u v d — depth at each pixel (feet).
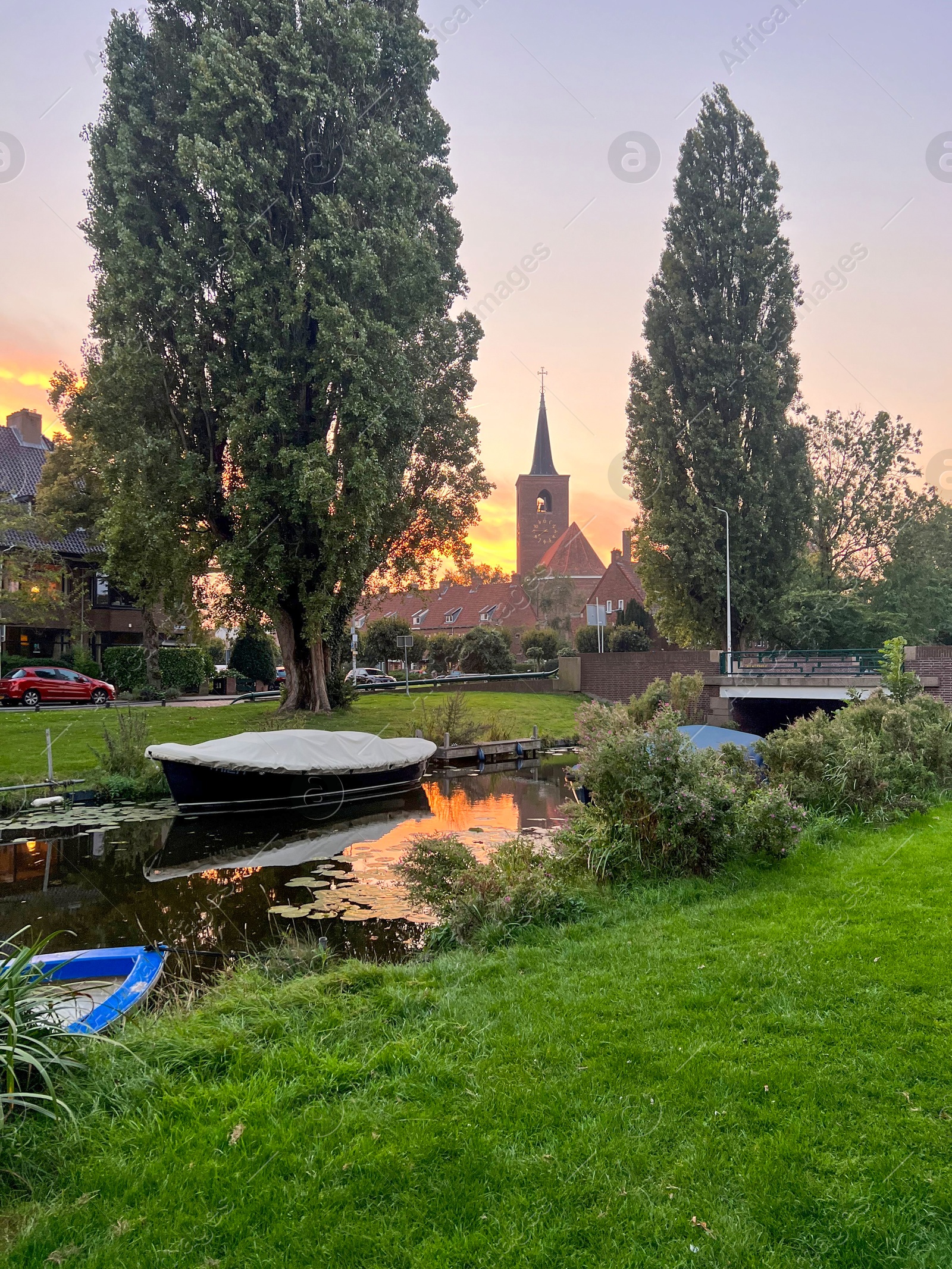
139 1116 11.32
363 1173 9.68
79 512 102.01
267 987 17.17
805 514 107.76
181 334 63.77
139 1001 16.05
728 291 110.11
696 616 109.40
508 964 17.58
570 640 195.93
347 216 67.56
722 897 22.13
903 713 38.96
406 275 69.97
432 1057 12.66
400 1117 10.90
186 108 68.23
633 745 25.22
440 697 103.30
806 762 33.09
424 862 23.62
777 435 106.73
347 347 65.62
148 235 66.49
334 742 51.75
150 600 82.23
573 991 15.34
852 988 14.48
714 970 15.92
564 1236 8.52
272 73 66.23
